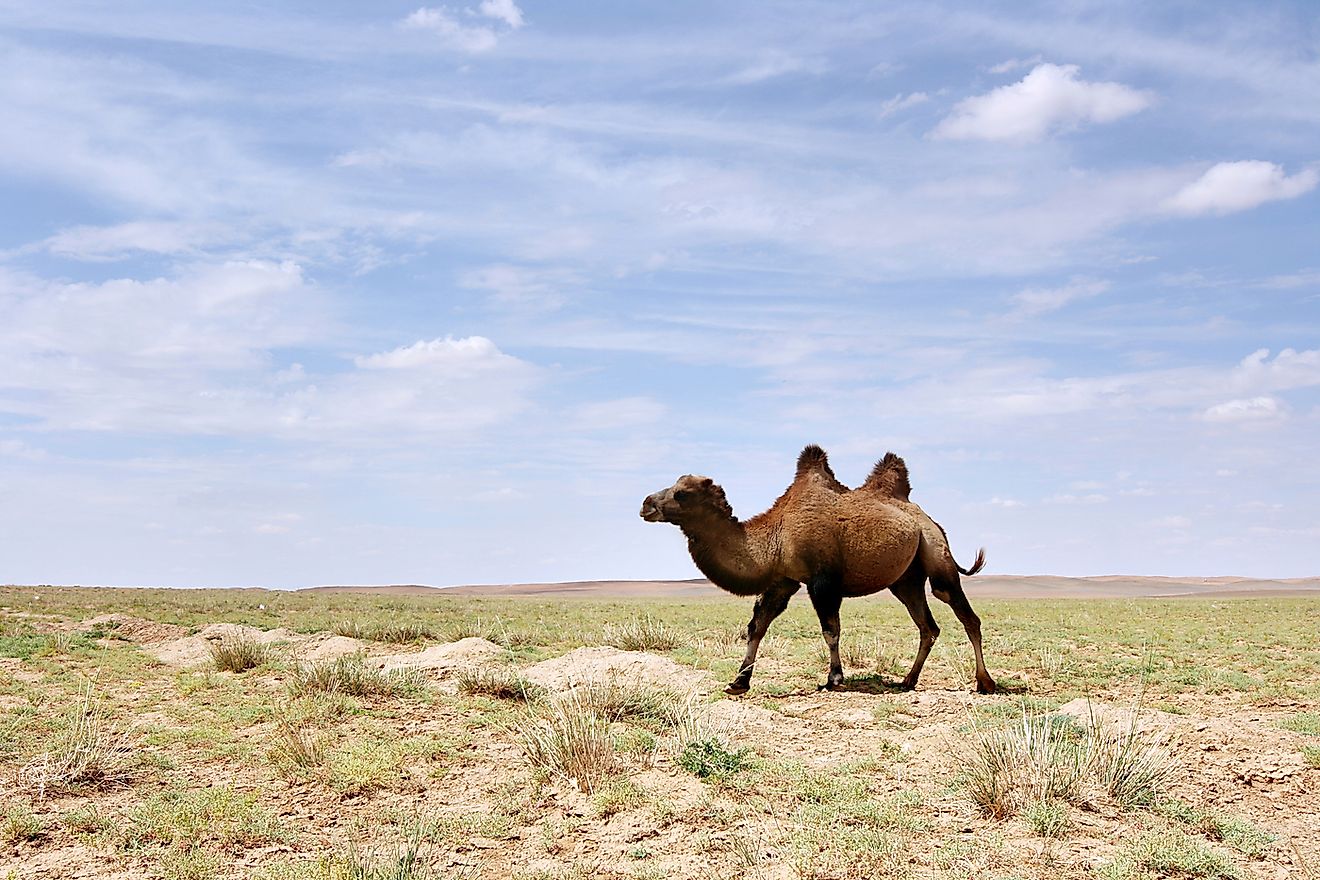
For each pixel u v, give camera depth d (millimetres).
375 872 6918
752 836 7703
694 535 14406
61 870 7102
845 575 14180
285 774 9414
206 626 23062
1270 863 7312
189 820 7992
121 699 13711
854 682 14781
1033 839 7672
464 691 13789
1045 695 14008
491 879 7023
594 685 12609
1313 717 12172
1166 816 8156
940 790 8875
